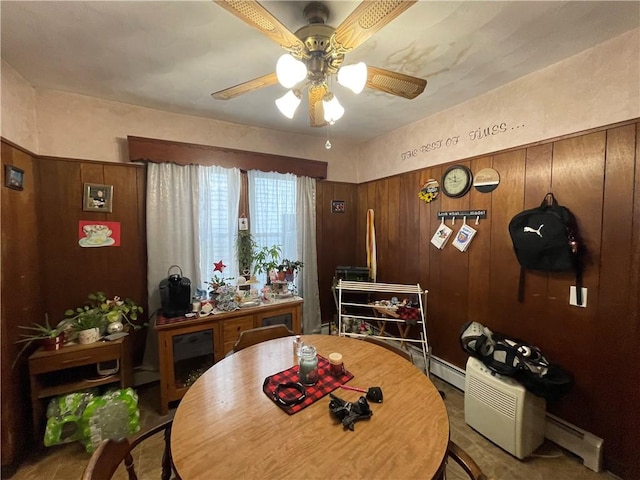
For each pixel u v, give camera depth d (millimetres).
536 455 1655
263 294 2600
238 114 2475
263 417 1018
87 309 1990
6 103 1651
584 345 1602
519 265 1894
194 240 2451
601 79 1506
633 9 1247
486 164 2074
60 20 1317
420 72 1788
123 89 2025
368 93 2064
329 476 778
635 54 1391
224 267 2502
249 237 2686
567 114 1643
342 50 1197
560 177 1677
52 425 1637
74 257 2127
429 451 862
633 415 1437
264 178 2828
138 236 2336
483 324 2127
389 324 2930
